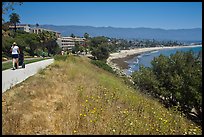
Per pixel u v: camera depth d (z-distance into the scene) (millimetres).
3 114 6770
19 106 7555
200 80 20812
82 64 27578
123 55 178375
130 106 10484
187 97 21297
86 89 11672
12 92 8891
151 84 25422
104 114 8141
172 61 24938
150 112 10281
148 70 27094
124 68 92875
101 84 14773
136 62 128500
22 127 6434
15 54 16688
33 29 158250
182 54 24844
